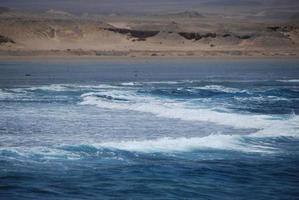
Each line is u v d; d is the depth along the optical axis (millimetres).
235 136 50344
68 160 41094
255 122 60938
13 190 34156
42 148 44875
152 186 35188
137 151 44188
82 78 155625
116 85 126375
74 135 55031
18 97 93875
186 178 37031
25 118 67438
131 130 58031
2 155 42156
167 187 35062
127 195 33469
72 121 64812
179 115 68562
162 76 169125
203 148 45719
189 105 78938
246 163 41219
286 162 41750
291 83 134875
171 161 41344
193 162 41219
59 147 45062
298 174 38531
